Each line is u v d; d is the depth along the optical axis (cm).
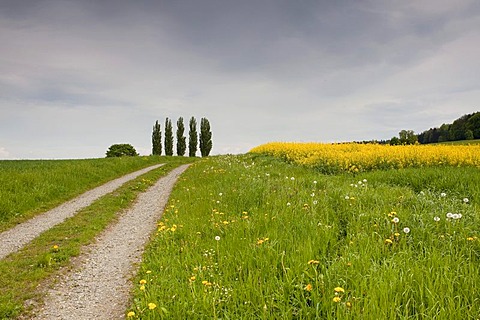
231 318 392
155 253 700
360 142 2823
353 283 410
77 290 585
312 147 2556
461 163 1477
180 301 441
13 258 764
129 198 1512
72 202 1466
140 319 427
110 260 734
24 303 540
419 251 521
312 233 594
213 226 761
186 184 1702
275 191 1022
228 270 517
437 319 334
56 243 873
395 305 356
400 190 978
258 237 629
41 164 2659
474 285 397
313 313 381
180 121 8075
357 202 789
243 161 2464
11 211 1201
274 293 423
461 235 548
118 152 7094
